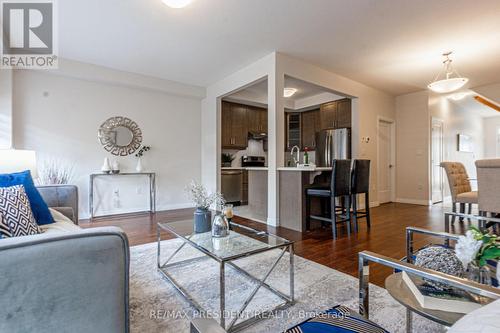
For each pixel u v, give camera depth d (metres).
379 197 5.69
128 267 0.86
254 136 6.35
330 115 5.71
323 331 0.85
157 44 3.42
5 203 1.44
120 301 0.83
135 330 1.38
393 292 1.00
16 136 3.67
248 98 5.86
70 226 1.79
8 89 3.49
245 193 5.96
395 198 6.04
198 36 3.21
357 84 5.03
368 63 4.10
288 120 6.87
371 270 2.14
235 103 6.05
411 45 3.48
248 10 2.67
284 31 3.11
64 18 2.79
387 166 5.99
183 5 2.41
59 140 3.99
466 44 3.46
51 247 0.72
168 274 2.07
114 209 4.49
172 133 5.13
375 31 3.12
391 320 1.45
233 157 6.38
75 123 4.12
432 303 0.89
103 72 4.16
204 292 1.79
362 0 2.54
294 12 2.72
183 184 5.24
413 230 1.51
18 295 0.68
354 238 3.09
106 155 4.41
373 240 3.00
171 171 5.11
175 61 3.98
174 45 3.45
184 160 5.27
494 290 0.74
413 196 5.78
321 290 1.80
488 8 2.67
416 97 5.75
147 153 4.83
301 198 3.46
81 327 0.77
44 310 0.71
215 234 1.83
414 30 3.10
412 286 0.98
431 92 5.70
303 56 3.82
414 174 5.78
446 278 0.83
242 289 1.83
